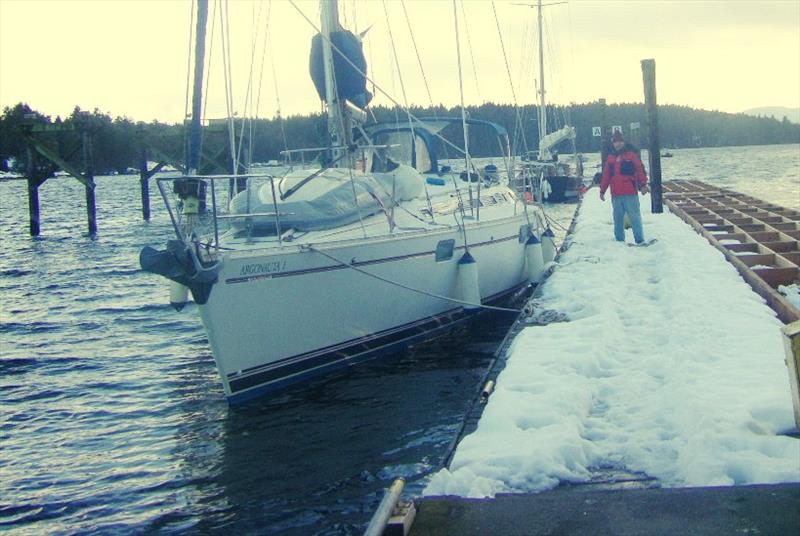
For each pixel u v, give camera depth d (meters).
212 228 8.96
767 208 20.31
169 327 14.19
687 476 4.24
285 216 10.24
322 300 9.71
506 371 6.33
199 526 6.37
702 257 11.51
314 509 6.52
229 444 8.05
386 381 9.89
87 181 33.97
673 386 5.61
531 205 16.47
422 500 4.09
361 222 10.47
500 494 4.14
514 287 14.57
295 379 9.64
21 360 12.00
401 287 10.90
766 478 4.04
